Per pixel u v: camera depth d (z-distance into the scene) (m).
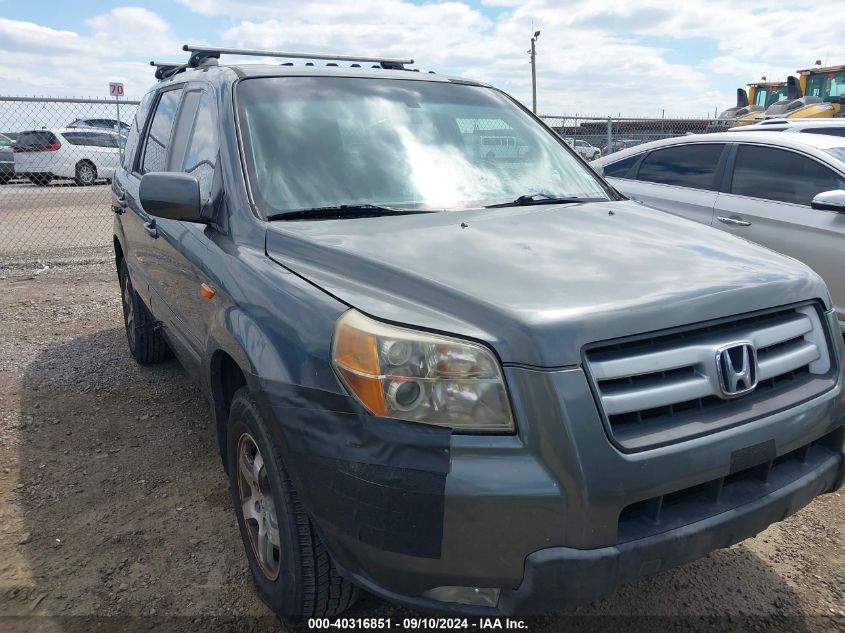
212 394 2.93
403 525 1.95
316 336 2.17
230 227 2.88
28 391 4.82
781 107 14.22
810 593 2.77
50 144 16.48
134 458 3.87
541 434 1.90
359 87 3.47
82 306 7.23
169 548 3.06
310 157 3.04
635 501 1.95
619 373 1.99
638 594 2.78
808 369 2.45
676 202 6.27
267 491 2.54
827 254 5.26
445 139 3.38
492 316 2.00
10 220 13.77
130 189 4.64
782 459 2.37
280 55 4.00
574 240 2.59
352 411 2.03
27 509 3.36
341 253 2.42
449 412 1.95
